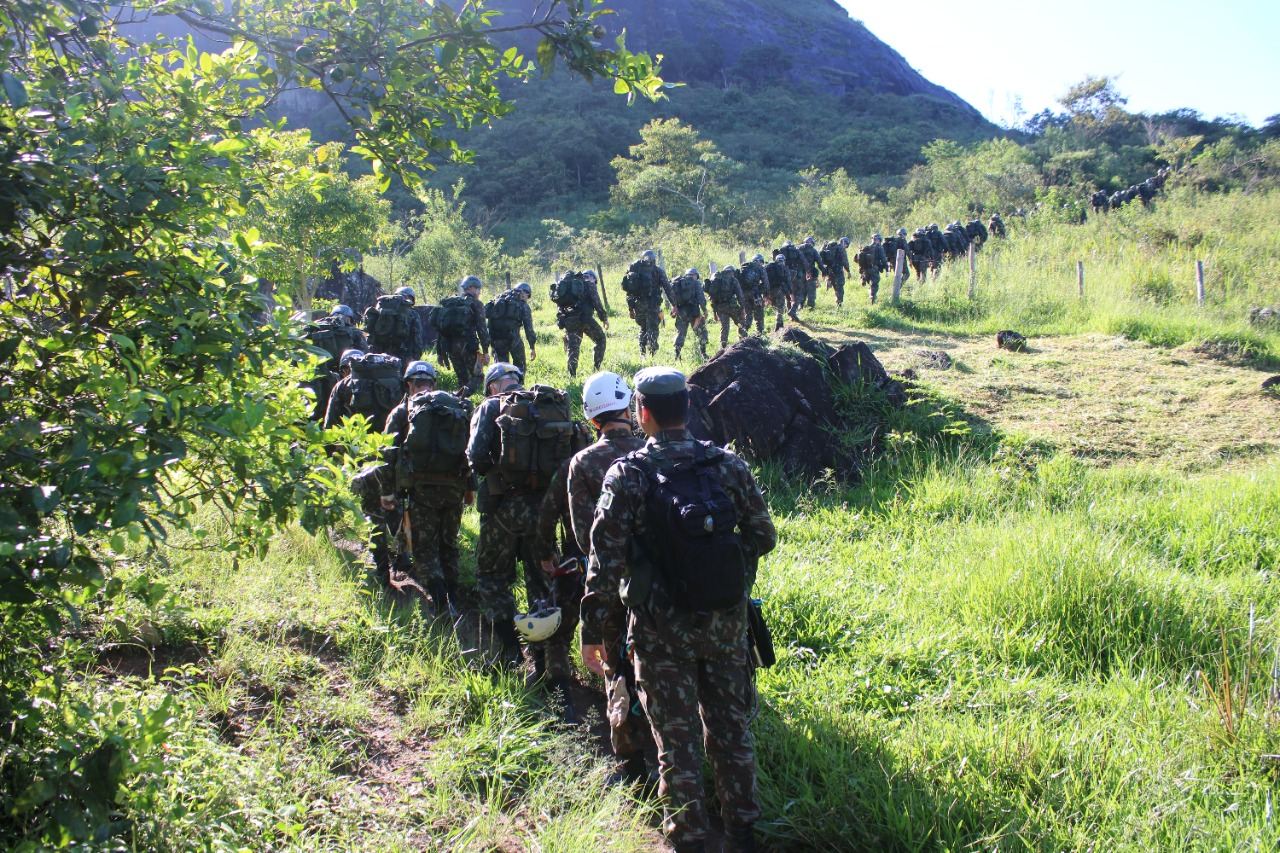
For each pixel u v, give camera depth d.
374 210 17.11
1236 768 3.76
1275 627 5.12
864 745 3.88
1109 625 5.22
